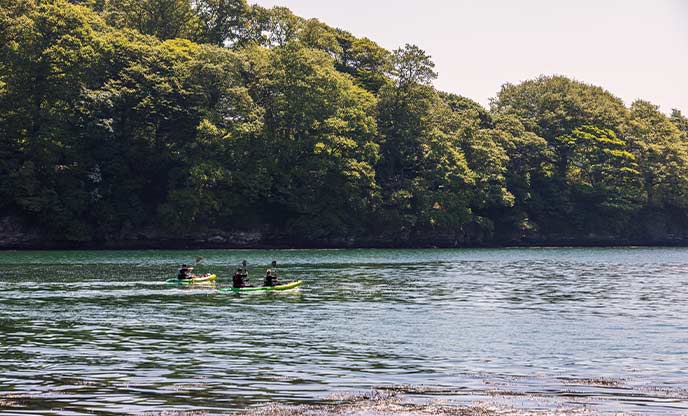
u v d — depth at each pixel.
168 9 160.88
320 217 131.25
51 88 117.12
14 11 123.00
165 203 121.94
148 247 122.88
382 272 77.31
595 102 177.88
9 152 115.75
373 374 27.14
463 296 53.97
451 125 151.12
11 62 116.50
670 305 49.22
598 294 56.50
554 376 26.88
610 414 21.89
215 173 120.06
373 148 133.38
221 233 127.00
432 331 37.19
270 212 132.25
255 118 129.88
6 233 115.19
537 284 65.06
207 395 23.95
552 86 180.00
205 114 125.19
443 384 25.62
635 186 167.38
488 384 25.64
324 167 128.62
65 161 119.38
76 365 28.39
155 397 23.67
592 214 165.25
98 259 93.62
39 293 53.19
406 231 138.88
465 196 141.12
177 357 30.03
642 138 174.12
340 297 52.44
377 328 38.12
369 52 167.25
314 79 130.62
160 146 127.12
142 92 122.69
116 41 127.19
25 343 33.12
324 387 25.12
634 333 36.81
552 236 161.50
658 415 21.84
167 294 53.34
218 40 169.25
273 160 127.81
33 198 114.12
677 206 175.50
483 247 149.12
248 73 136.00
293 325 39.00
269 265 86.38
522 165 160.12
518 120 164.00
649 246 167.38
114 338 34.56
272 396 23.88
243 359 29.70
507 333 36.66
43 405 22.67
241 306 46.94
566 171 167.62
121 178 123.62
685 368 28.28
